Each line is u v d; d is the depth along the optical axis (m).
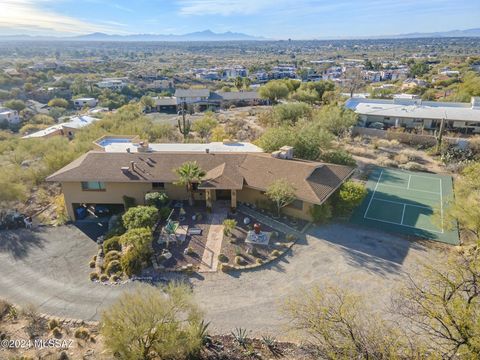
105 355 18.45
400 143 58.41
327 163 38.16
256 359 18.52
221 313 21.80
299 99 94.12
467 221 26.66
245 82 148.12
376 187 40.81
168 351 17.56
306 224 31.80
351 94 90.19
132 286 24.58
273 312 21.73
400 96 77.19
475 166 34.31
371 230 31.00
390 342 14.41
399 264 26.00
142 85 176.50
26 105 129.88
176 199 36.53
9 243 30.94
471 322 13.39
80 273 26.47
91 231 32.94
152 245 28.61
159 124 68.69
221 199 36.78
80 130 67.25
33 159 53.56
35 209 37.53
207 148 42.06
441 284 16.22
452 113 62.47
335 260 26.59
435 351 14.09
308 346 17.58
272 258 26.81
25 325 21.47
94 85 164.38
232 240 29.20
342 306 16.62
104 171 34.91
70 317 22.08
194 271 25.69
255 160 36.88
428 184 41.69
